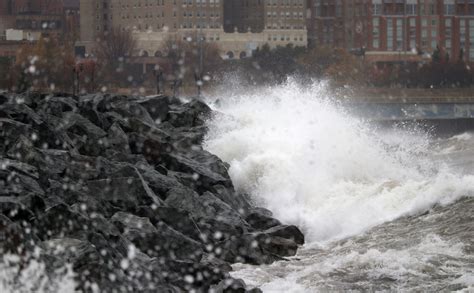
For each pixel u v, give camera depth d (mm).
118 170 71562
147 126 87438
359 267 64812
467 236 69000
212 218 72062
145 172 75750
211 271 60469
